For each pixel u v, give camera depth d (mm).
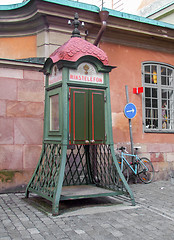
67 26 7590
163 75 9367
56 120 5824
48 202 5902
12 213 5133
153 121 9047
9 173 6730
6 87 6832
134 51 8781
